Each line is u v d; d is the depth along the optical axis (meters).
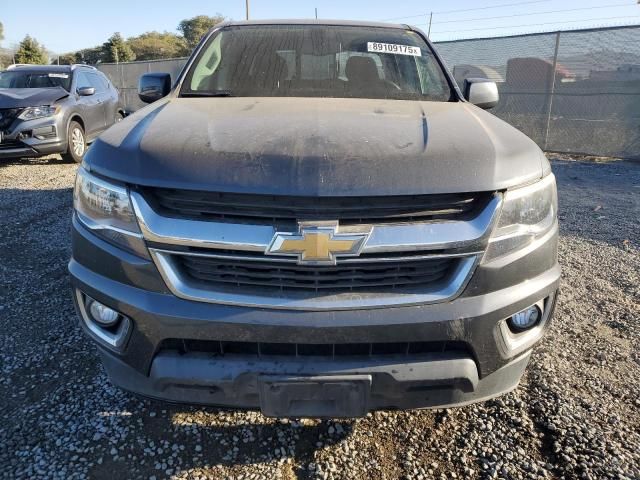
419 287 1.86
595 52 10.44
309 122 2.19
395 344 1.86
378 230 1.79
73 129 8.80
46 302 3.54
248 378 1.86
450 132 2.13
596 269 4.27
